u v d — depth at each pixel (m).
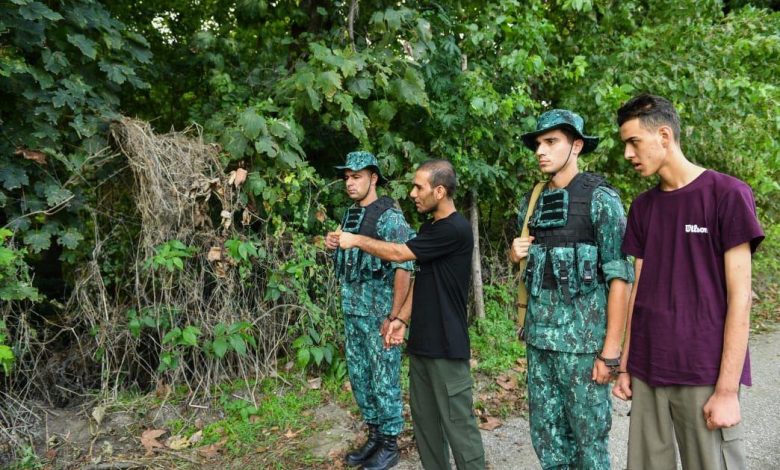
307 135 4.64
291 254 4.02
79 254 3.57
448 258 2.35
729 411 1.57
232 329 3.53
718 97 4.90
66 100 3.25
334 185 4.55
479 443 2.36
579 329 2.05
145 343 3.72
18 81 3.17
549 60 5.03
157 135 3.60
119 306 3.63
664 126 1.70
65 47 3.40
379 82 3.94
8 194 3.32
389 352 2.89
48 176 3.38
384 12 4.39
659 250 1.76
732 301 1.58
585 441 2.08
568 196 2.12
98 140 3.45
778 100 5.02
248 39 5.11
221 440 3.18
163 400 3.46
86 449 3.08
